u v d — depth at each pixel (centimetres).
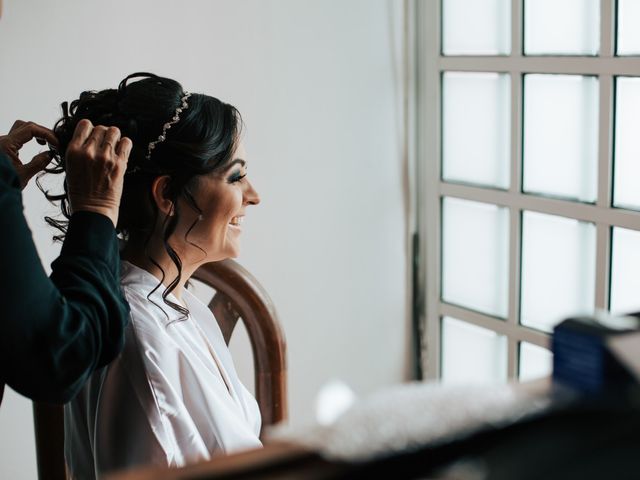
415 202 227
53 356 88
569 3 182
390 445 37
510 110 198
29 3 164
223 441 110
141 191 113
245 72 193
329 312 218
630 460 35
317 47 202
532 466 35
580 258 190
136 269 115
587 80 181
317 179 209
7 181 89
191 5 183
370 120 215
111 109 113
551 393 41
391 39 214
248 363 206
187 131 112
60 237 124
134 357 108
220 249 119
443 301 227
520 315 207
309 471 37
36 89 167
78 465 119
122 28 175
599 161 179
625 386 40
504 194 203
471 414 38
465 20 206
